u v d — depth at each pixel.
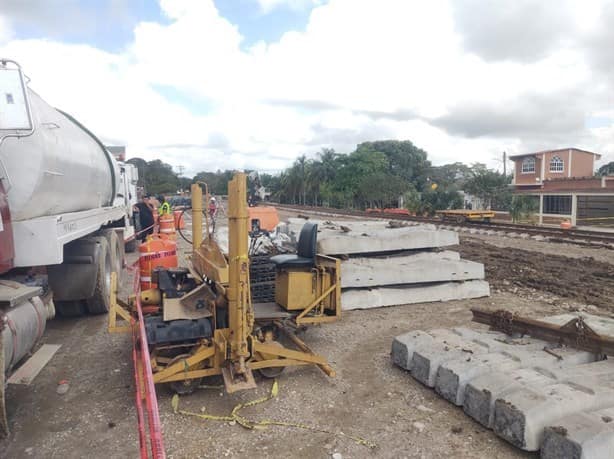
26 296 4.20
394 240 8.55
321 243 8.09
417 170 78.00
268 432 4.09
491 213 27.48
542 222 33.47
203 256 5.73
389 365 5.56
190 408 4.54
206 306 5.02
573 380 4.22
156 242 7.39
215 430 4.14
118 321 7.41
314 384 5.05
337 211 40.03
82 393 4.94
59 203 5.87
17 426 4.29
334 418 4.33
